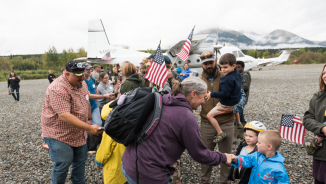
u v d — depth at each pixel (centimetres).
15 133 517
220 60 216
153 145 127
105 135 194
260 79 1788
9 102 1080
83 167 233
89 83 401
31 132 521
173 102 131
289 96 884
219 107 219
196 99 144
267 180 156
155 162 127
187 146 129
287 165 296
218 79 234
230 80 207
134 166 133
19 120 666
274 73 2544
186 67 834
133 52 1579
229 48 1568
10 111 834
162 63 248
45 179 285
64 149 202
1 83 2805
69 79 196
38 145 422
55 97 188
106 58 1469
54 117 196
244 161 162
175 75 314
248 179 175
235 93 212
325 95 165
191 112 133
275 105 712
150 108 130
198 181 268
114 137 135
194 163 320
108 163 201
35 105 960
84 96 219
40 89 1753
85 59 1623
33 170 312
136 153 132
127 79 269
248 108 682
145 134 128
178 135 127
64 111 189
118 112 133
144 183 130
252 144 193
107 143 192
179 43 1267
